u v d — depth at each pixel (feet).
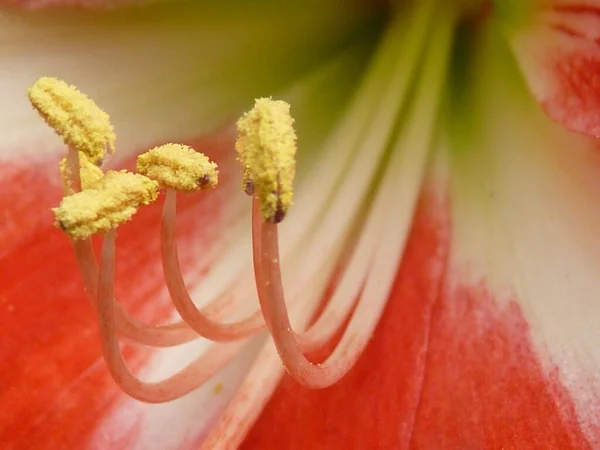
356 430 0.68
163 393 0.65
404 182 0.71
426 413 0.68
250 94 0.73
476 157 0.72
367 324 0.68
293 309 0.68
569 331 0.69
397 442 0.68
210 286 0.71
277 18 0.73
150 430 0.69
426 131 0.71
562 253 0.70
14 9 0.70
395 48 0.72
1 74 0.71
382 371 0.68
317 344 0.67
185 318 0.65
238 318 0.67
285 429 0.68
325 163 0.71
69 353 0.69
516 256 0.70
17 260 0.69
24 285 0.69
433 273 0.70
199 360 0.66
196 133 0.73
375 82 0.72
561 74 0.66
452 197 0.71
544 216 0.70
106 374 0.69
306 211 0.70
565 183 0.70
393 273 0.69
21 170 0.70
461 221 0.71
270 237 0.63
